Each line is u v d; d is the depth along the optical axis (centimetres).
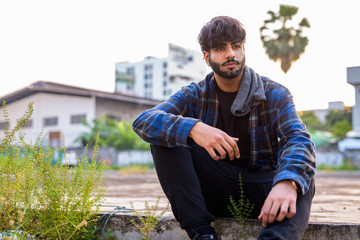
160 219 196
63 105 2872
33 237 188
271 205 136
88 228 204
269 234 132
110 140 2644
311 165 143
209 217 160
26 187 196
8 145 192
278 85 170
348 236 170
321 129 3847
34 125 2908
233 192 173
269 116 167
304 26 2427
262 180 171
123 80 4450
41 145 202
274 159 173
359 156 2872
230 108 173
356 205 295
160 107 171
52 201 196
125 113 2970
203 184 175
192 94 179
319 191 559
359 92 2506
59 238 191
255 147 169
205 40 166
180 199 159
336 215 217
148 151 2744
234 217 184
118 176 1398
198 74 5059
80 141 2652
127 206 270
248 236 175
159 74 4619
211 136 148
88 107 2819
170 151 160
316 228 172
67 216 197
